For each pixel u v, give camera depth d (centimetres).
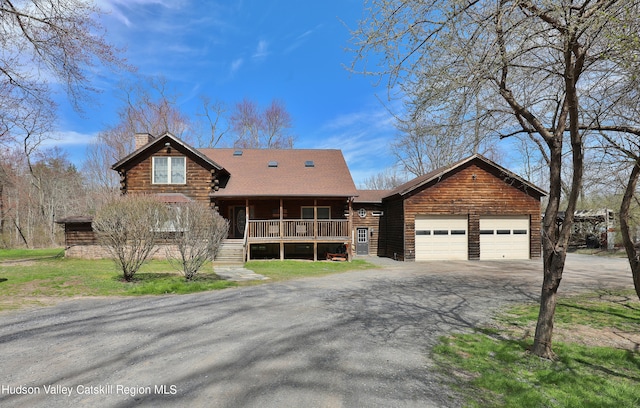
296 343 499
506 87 533
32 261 1494
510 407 329
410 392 353
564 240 466
